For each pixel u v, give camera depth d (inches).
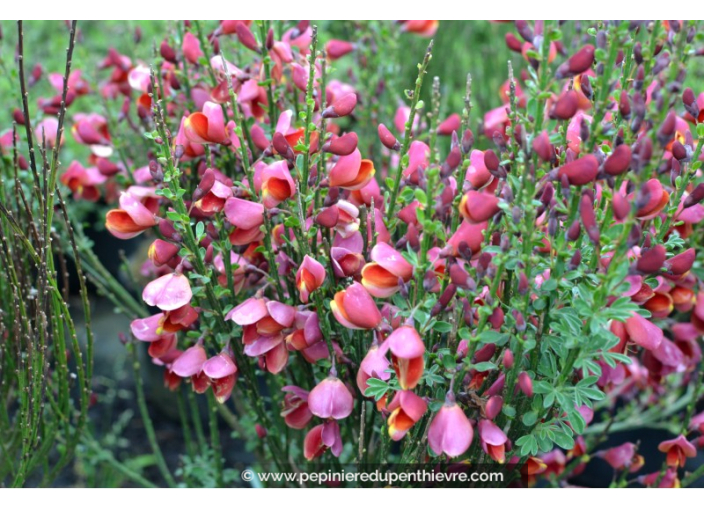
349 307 41.4
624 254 36.7
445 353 41.4
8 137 65.8
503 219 40.9
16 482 55.3
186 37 58.6
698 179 53.5
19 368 53.6
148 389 109.3
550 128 61.3
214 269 49.4
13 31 104.4
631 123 40.3
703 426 55.9
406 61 100.4
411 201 48.8
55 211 68.6
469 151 41.9
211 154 56.7
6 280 56.3
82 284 52.5
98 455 73.3
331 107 44.6
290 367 59.2
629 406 73.8
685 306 52.2
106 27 127.4
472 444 52.1
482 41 126.1
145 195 50.3
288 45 54.8
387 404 43.9
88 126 65.7
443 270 43.9
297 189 43.8
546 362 43.8
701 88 81.0
